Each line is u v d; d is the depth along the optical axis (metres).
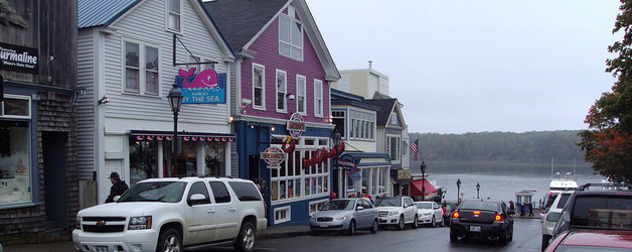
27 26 14.00
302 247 15.82
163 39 18.56
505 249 16.89
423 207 32.47
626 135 25.92
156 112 18.14
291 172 26.66
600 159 28.52
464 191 92.25
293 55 27.25
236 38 23.23
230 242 13.12
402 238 20.00
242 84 22.91
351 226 21.42
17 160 13.84
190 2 19.84
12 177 13.69
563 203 14.92
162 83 18.48
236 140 22.62
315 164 27.28
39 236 14.13
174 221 11.19
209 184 12.71
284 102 26.25
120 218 10.54
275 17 25.08
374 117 39.44
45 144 15.56
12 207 13.45
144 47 17.69
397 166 44.53
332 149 28.19
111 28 16.17
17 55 13.67
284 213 25.92
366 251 15.09
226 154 21.89
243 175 22.69
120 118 16.66
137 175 17.55
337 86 50.44
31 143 14.09
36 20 14.26
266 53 24.78
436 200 52.72
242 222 13.60
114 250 10.41
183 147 19.81
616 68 17.80
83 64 16.11
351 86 50.00
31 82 14.07
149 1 17.94
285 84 26.39
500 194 87.25
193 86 18.14
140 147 17.75
